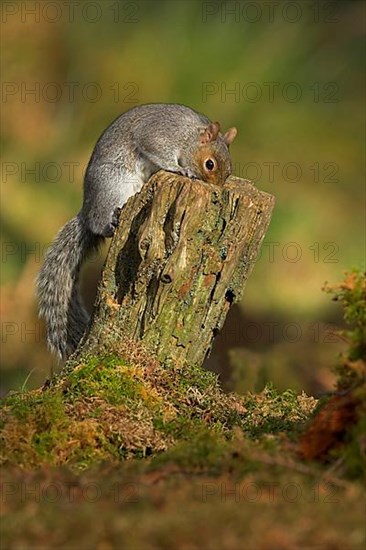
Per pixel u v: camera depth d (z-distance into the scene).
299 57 19.14
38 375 12.99
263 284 16.11
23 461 6.37
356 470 5.44
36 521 4.86
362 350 5.70
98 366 7.30
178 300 7.57
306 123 18.55
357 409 5.57
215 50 18.61
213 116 18.22
